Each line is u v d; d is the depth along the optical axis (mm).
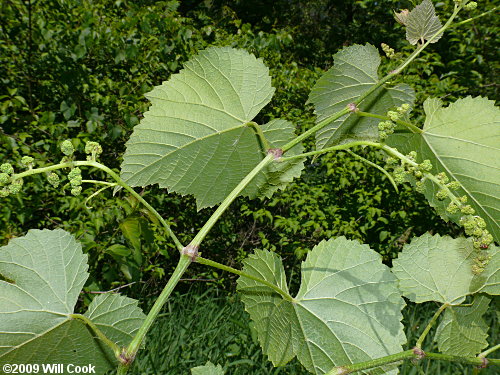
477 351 1404
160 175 1416
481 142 1370
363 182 6238
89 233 3852
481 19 6688
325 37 16234
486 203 1392
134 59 5520
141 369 3441
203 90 1415
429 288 1392
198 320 4219
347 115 1619
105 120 5070
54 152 4293
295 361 3600
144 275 5305
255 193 1536
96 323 1180
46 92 4973
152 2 7066
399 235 5973
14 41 4891
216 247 5918
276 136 1477
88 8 5664
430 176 1150
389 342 1272
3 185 1039
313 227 6031
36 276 1160
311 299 1363
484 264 1277
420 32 1276
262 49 7023
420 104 6020
